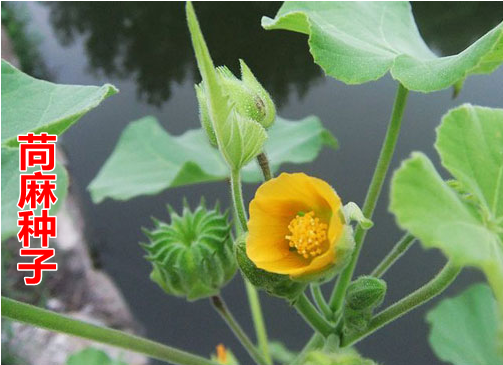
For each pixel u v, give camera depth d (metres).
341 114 0.80
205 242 0.28
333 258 0.21
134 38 1.38
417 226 0.18
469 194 0.22
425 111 0.71
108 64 1.30
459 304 0.36
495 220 0.20
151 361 0.74
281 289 0.23
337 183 0.69
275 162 0.40
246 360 0.70
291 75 0.98
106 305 0.80
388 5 0.30
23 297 0.78
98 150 1.00
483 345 0.35
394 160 0.66
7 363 0.67
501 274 0.18
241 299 0.74
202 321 0.76
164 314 0.79
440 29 0.99
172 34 1.36
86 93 0.26
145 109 1.05
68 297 0.80
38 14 1.57
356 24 0.28
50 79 1.28
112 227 0.89
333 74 0.25
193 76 1.16
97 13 1.52
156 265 0.28
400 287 0.58
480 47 0.24
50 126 0.24
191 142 0.47
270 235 0.22
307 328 0.68
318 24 0.27
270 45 1.07
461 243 0.18
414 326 0.61
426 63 0.25
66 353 0.72
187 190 0.83
